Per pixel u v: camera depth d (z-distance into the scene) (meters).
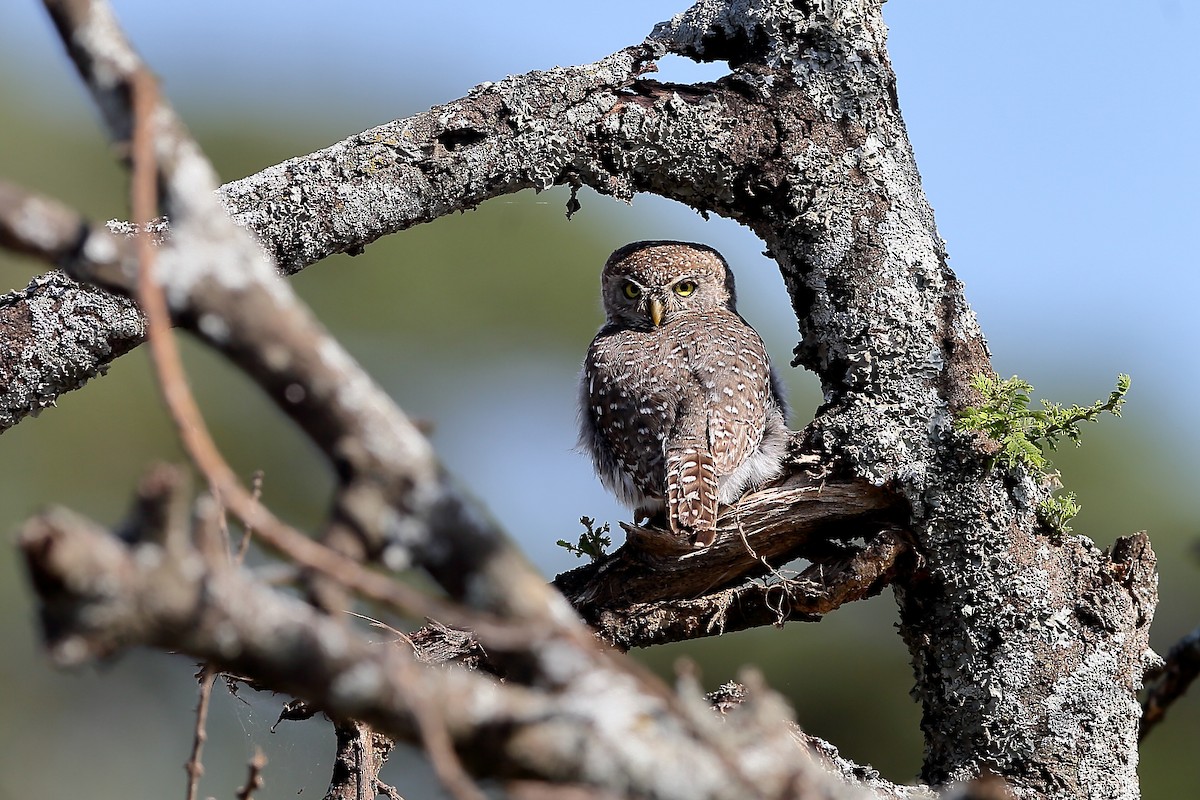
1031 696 9.04
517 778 3.72
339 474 3.78
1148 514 17.08
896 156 10.04
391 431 3.77
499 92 9.53
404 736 3.63
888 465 9.34
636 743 3.75
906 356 9.55
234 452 18.38
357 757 8.90
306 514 18.36
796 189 9.80
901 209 9.90
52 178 19.75
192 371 18.62
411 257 21.38
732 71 10.23
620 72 9.79
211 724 16.34
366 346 21.11
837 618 16.98
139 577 3.22
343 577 3.59
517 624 3.82
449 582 3.86
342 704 3.53
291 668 3.47
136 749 16.50
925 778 9.23
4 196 3.52
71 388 8.95
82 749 16.53
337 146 9.28
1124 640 9.27
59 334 8.77
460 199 9.45
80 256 3.55
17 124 19.58
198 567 3.31
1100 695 9.08
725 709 8.80
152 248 3.55
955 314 9.75
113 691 16.55
